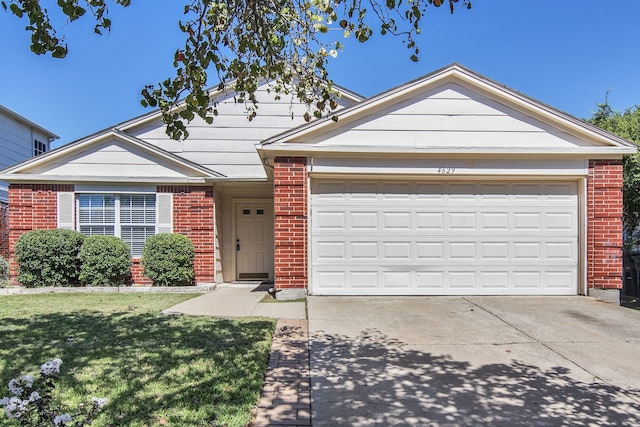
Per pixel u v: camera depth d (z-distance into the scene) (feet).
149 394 11.78
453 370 14.42
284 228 27.09
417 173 27.32
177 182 34.27
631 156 30.25
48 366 7.95
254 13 11.84
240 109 37.19
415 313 22.62
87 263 32.01
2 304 25.26
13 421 9.72
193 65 10.71
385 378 13.62
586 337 18.47
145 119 36.55
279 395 12.22
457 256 27.81
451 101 27.66
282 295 26.99
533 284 27.76
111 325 19.51
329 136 27.27
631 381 13.67
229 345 16.39
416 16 10.86
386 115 27.53
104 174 34.09
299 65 13.50
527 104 27.30
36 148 55.06
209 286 32.96
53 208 33.58
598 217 27.40
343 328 19.61
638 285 34.96
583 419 11.06
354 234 27.55
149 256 32.63
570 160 27.48
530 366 14.90
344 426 10.51
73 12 8.96
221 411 10.85
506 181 28.04
